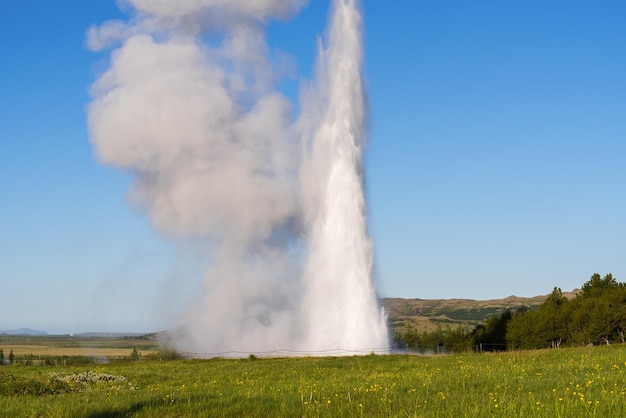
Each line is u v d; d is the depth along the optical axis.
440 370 32.31
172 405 22.48
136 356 80.75
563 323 82.81
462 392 22.45
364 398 21.98
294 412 20.27
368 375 32.44
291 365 43.31
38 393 28.92
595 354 37.00
